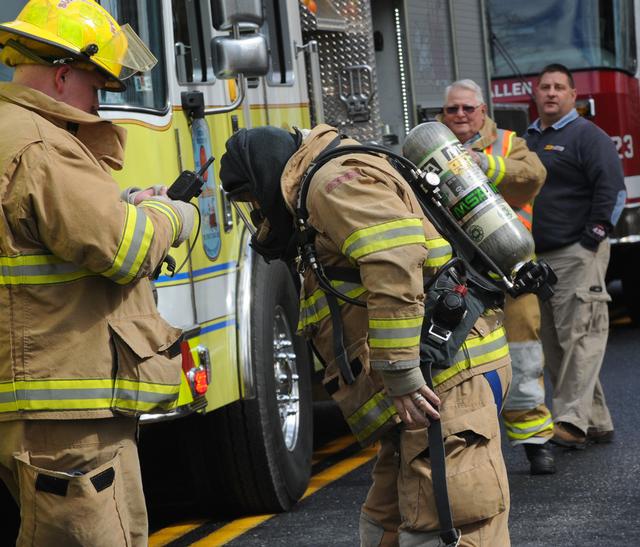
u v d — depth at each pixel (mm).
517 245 8430
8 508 13852
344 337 8117
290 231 8273
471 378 8078
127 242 7465
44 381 7516
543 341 15641
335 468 15258
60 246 7395
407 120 18828
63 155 7508
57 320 7539
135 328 7727
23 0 10523
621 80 26125
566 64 26469
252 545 11969
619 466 14211
